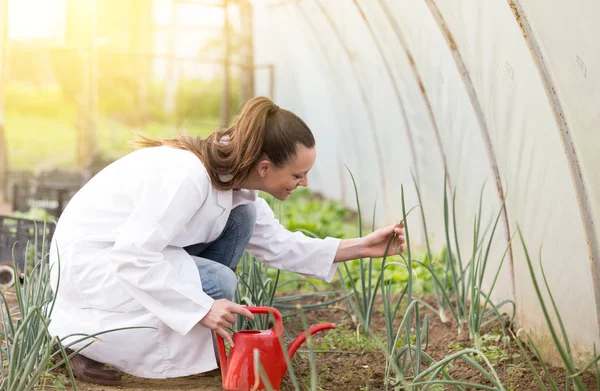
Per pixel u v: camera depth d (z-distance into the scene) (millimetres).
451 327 3363
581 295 2578
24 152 15539
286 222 6398
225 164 2428
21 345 2219
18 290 2406
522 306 3168
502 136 3203
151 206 2354
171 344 2492
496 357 2846
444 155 4328
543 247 2867
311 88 8172
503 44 2916
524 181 3012
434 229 4746
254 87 10039
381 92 5754
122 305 2488
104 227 2510
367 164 6711
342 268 4695
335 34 6582
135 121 14875
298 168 2410
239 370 2293
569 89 2424
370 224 6754
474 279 2986
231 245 2812
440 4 3494
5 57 7609
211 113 17516
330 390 2604
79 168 10609
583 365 2605
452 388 2604
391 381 2645
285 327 3461
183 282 2422
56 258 2580
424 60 4234
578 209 2516
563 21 2322
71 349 2541
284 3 8031
